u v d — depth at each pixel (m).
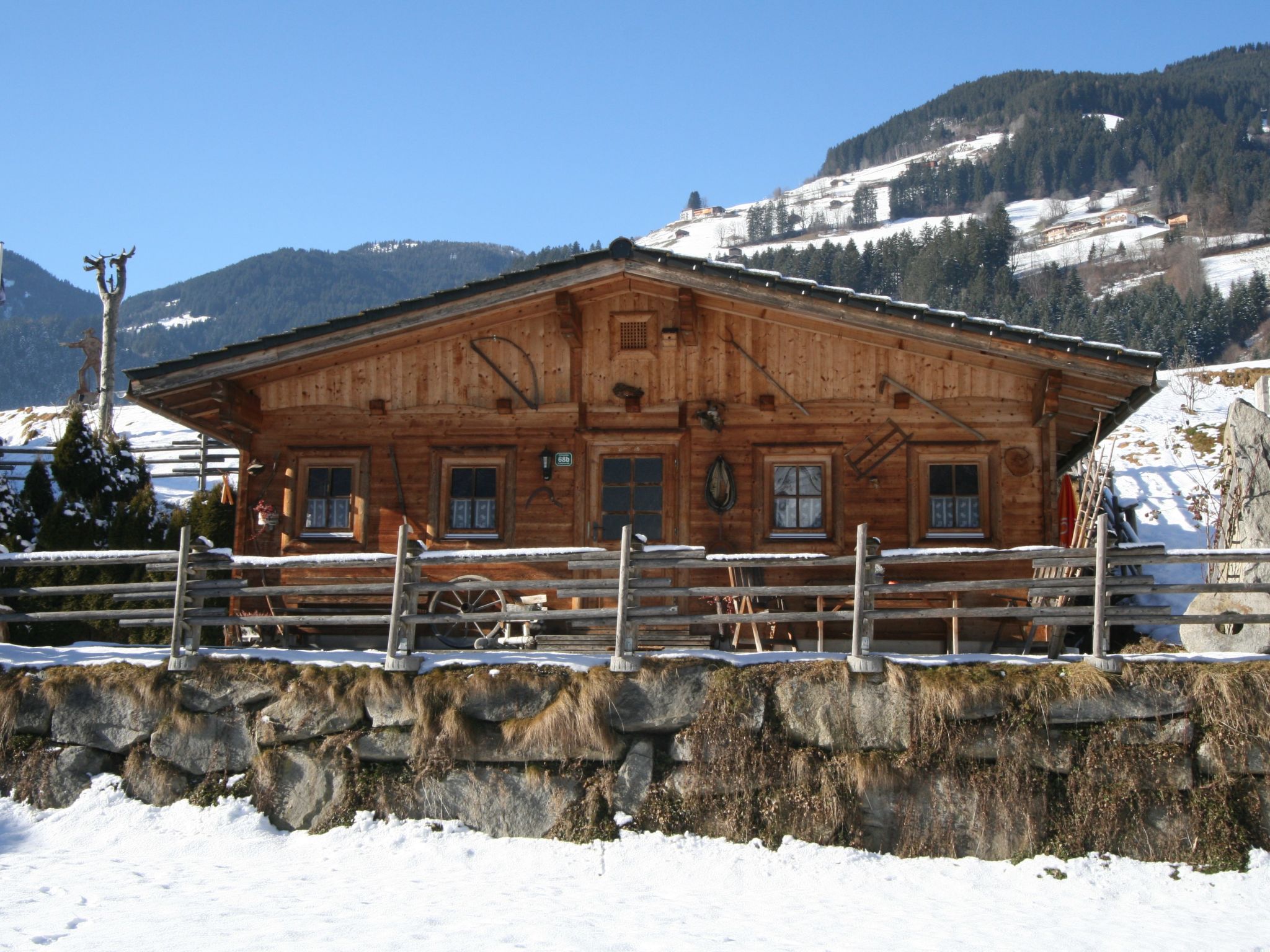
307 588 10.52
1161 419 25.30
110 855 9.54
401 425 14.00
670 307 13.73
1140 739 9.34
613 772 9.70
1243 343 76.19
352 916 7.99
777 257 120.81
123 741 10.46
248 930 7.64
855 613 9.77
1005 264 113.31
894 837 9.39
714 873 9.09
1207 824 9.14
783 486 13.54
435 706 9.97
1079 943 7.74
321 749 10.09
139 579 14.16
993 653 12.84
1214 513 19.73
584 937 7.61
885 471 13.32
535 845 9.52
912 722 9.49
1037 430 13.18
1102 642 9.57
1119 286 123.06
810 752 9.54
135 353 160.50
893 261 116.19
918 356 13.39
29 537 15.78
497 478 13.88
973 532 13.16
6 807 10.31
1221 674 9.38
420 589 10.44
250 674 10.39
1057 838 9.24
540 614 10.12
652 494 13.70
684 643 12.45
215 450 25.41
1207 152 172.88
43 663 10.78
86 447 16.25
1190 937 7.87
